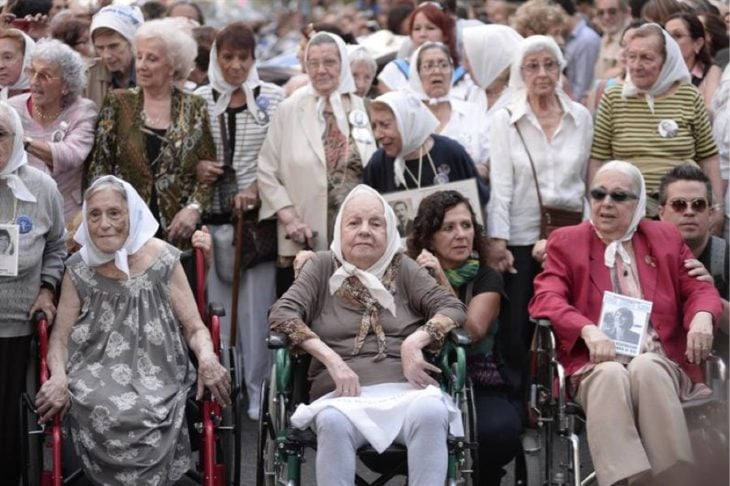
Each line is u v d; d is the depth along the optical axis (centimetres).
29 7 1387
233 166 1260
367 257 988
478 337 1025
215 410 968
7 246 990
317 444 916
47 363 968
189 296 1005
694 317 1009
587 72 1684
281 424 927
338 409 914
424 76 1284
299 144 1230
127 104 1194
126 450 941
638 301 1018
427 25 1417
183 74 1206
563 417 965
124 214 987
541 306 1016
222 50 1255
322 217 1224
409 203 1155
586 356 1003
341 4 2756
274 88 1287
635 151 1220
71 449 982
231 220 1260
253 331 1278
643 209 1043
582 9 1867
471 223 1047
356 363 973
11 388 1005
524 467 1039
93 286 992
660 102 1221
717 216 1168
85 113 1192
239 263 1248
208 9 2709
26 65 1209
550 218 1209
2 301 995
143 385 969
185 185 1202
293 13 2730
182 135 1194
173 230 1170
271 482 952
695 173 1095
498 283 1047
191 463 1000
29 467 958
